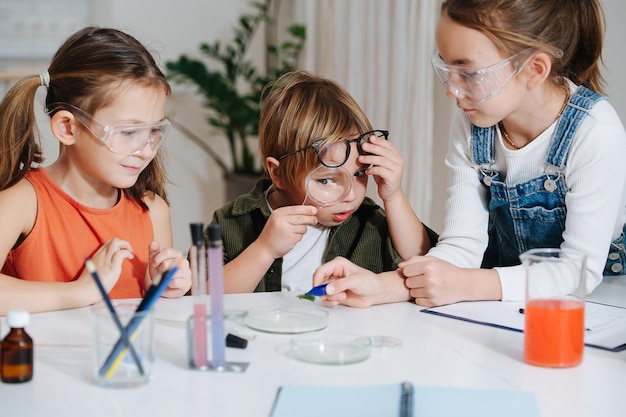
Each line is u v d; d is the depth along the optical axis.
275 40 3.99
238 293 1.49
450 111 2.76
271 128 1.66
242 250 1.72
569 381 0.89
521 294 1.31
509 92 1.32
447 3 1.32
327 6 3.37
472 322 1.16
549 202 1.49
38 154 1.51
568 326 0.94
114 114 1.37
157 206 1.63
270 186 1.77
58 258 1.48
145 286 1.39
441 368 0.93
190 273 1.34
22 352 0.86
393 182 1.58
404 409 0.77
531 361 0.95
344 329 1.11
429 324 1.15
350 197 1.58
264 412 0.78
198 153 3.98
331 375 0.90
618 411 0.80
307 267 1.71
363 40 3.11
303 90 1.64
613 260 1.65
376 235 1.70
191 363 0.92
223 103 3.67
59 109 1.40
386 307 1.26
